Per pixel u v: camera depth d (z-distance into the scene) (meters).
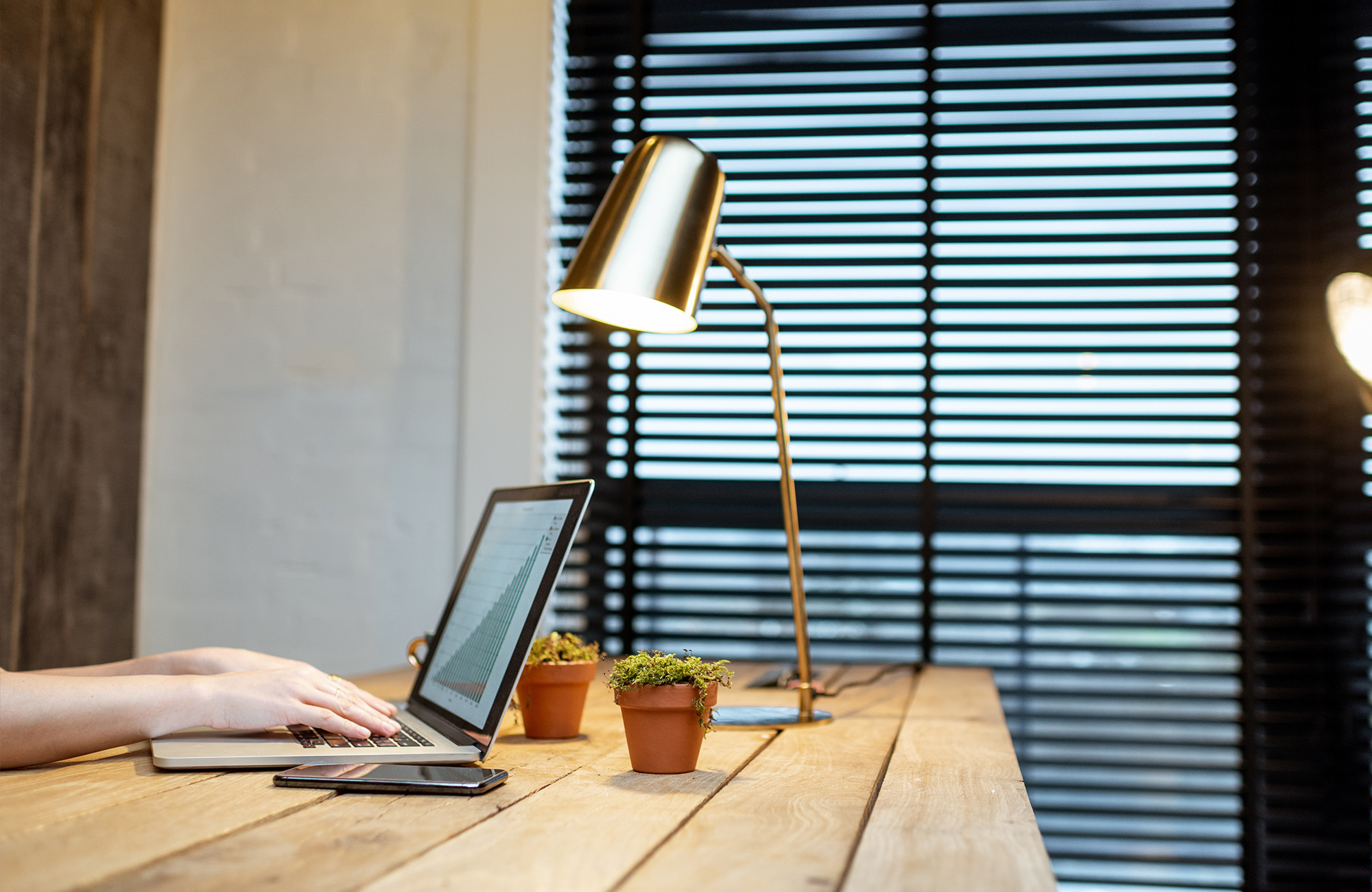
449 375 2.32
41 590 2.08
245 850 0.65
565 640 1.14
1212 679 2.16
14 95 2.01
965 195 2.28
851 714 1.31
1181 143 2.24
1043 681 2.20
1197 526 2.17
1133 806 2.15
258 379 2.37
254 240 2.39
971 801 0.81
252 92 2.42
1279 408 2.16
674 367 2.33
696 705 0.90
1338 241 2.15
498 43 2.34
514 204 2.31
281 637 2.31
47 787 0.82
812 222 2.33
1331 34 2.19
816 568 2.29
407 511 2.31
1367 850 2.04
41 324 2.09
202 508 2.36
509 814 0.75
